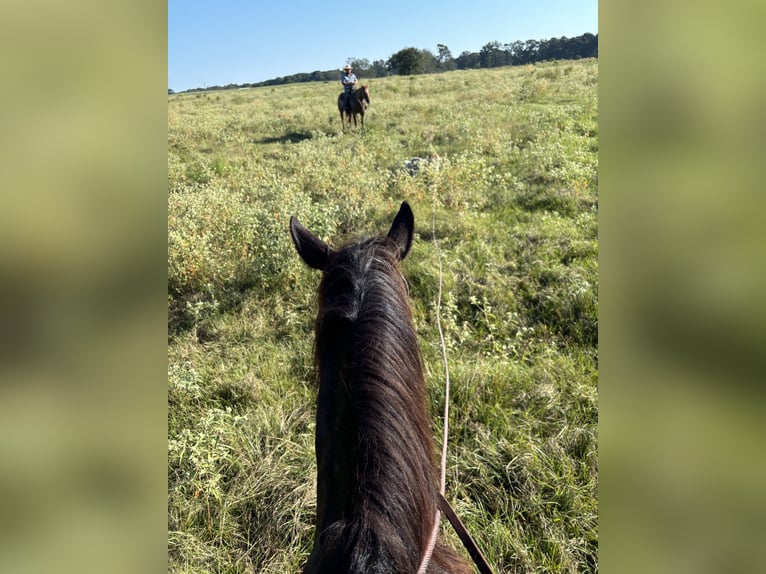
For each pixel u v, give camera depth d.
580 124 11.72
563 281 4.98
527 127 11.50
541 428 3.41
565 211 6.87
